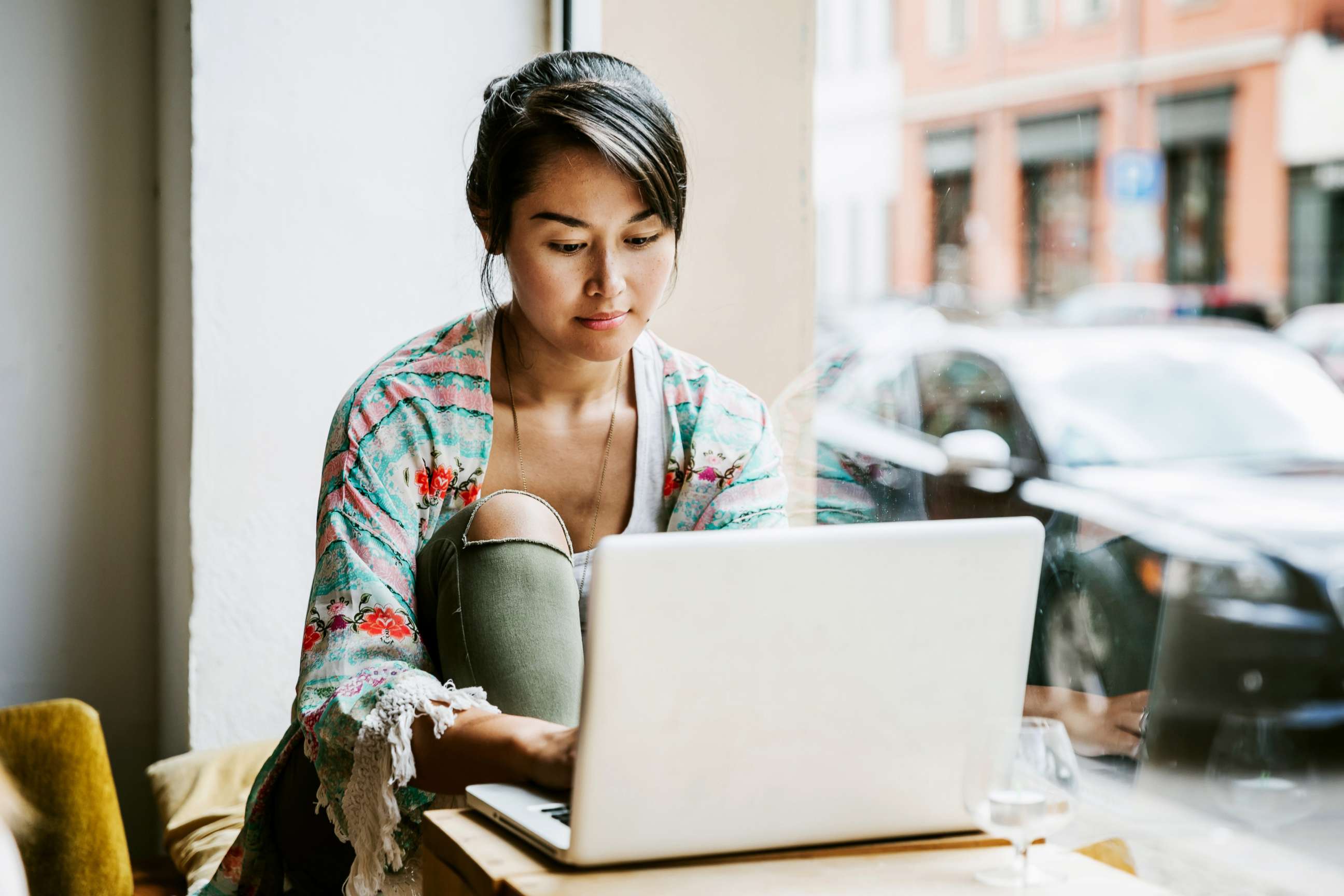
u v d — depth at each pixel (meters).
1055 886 0.84
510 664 1.06
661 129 1.29
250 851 1.31
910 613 0.88
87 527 2.38
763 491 1.49
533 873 0.82
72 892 1.58
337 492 1.30
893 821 0.92
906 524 0.88
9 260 2.30
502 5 2.29
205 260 2.12
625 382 1.49
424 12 2.23
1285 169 8.93
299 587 2.21
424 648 1.22
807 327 2.52
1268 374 3.38
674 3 2.40
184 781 1.98
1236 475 3.12
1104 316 7.56
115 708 2.41
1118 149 9.54
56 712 1.61
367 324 2.23
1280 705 2.96
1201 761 2.70
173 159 2.23
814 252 2.51
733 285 2.48
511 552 1.10
